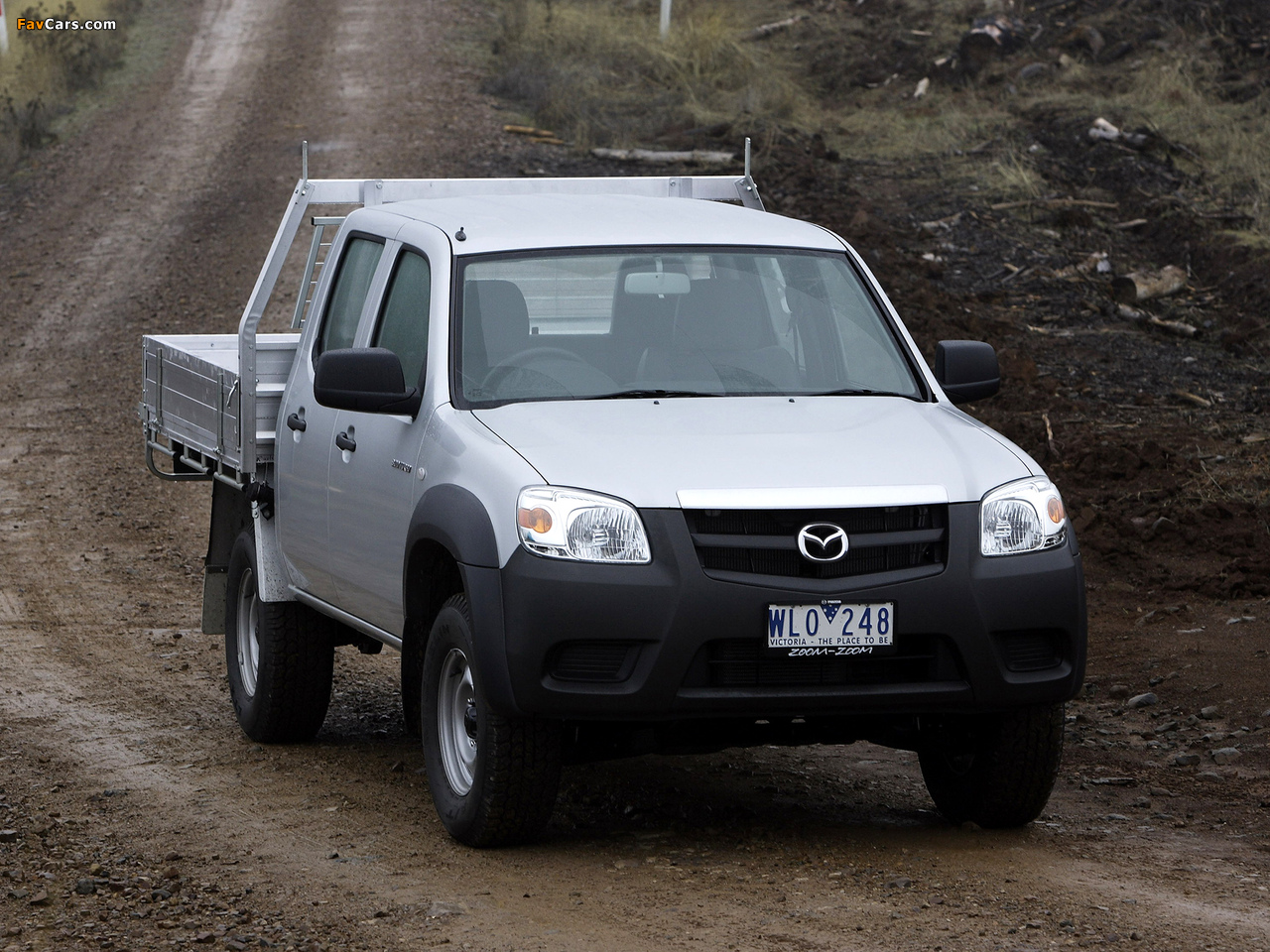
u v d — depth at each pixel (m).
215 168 58.03
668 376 13.34
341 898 11.20
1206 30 61.62
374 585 13.75
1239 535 23.09
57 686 18.88
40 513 29.19
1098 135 52.59
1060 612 11.79
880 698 11.38
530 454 11.81
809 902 10.84
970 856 12.16
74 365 41.00
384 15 81.25
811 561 11.23
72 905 11.20
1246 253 42.62
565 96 61.56
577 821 13.30
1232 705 16.88
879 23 71.44
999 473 12.02
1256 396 33.19
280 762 15.62
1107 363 35.88
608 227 14.33
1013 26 63.78
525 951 9.98
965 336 36.66
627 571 11.12
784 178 51.16
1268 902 10.92
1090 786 14.70
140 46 78.25
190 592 24.14
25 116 65.12
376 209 15.86
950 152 53.81
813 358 13.84
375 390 12.95
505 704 11.38
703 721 12.02
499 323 13.38
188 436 18.05
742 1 77.06
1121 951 9.79
